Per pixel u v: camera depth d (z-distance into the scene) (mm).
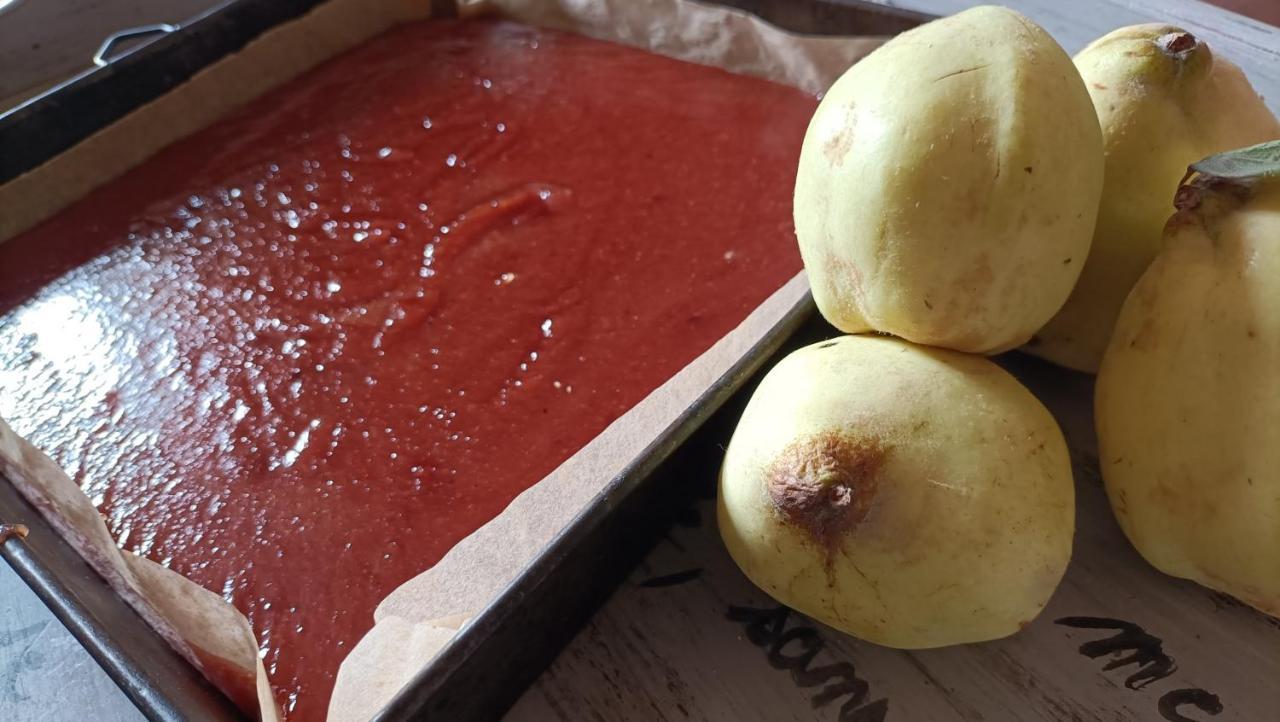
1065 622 222
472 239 326
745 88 392
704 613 231
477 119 382
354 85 405
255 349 296
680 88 394
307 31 408
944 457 182
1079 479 247
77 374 294
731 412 233
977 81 181
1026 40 185
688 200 338
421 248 325
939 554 180
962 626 191
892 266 189
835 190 194
